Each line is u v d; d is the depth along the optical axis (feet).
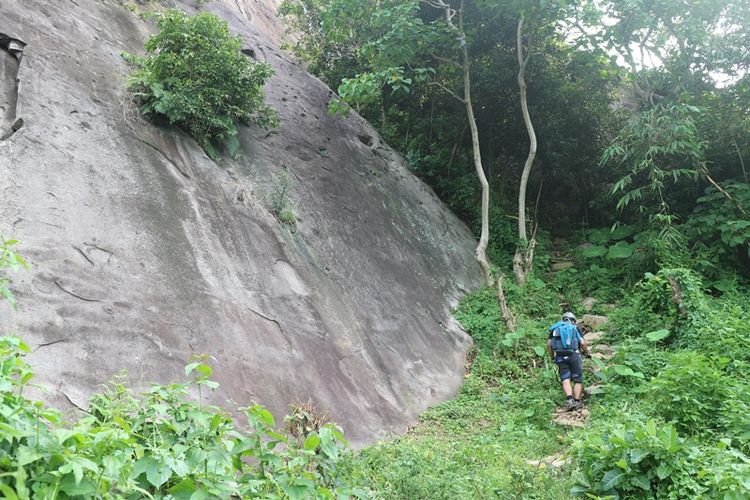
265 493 8.85
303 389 19.89
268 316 21.57
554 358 25.26
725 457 12.89
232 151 28.25
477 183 48.29
